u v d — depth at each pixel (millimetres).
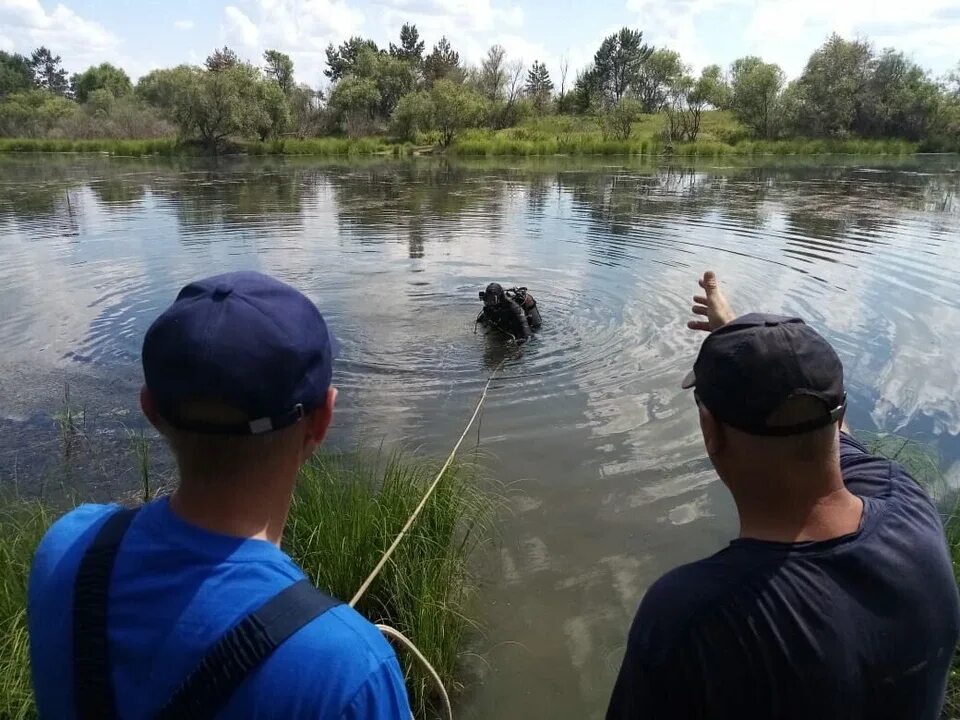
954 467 5027
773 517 1374
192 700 983
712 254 11961
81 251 12305
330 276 10711
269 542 1146
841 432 1830
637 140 42781
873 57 49719
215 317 1089
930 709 1358
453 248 12750
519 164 32812
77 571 1096
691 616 1305
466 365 7043
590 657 3422
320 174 27500
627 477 4930
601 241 13312
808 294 9352
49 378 6715
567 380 6637
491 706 3180
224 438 1086
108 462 5250
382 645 1093
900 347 7410
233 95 41938
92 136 47938
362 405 6125
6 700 2727
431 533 3924
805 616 1269
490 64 64062
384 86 62469
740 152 40906
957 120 46375
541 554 4125
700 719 1307
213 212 17016
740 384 1323
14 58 112500
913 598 1313
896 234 13625
